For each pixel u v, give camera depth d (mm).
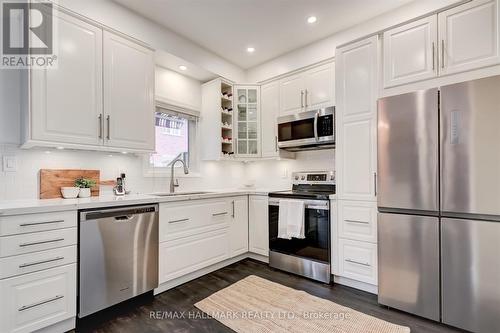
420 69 2027
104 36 2170
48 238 1627
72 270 1728
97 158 2402
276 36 2875
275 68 3367
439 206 1793
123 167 2600
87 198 2109
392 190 2014
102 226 1880
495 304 1586
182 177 3191
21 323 1516
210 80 3418
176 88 3164
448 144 1758
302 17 2535
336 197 2465
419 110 1888
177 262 2400
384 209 2068
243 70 3674
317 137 2775
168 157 3176
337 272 2438
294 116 3021
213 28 2699
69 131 1943
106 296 1891
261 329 1742
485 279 1620
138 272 2092
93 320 1859
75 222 1753
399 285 1966
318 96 2926
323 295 2244
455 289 1724
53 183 2113
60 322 1696
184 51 2852
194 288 2396
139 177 2736
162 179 2957
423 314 1850
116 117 2230
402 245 1958
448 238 1756
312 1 2301
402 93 2105
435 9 2117
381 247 2070
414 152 1906
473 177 1665
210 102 3371
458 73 1868
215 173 3615
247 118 3518
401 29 2129
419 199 1879
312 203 2576
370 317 1883
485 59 1767
